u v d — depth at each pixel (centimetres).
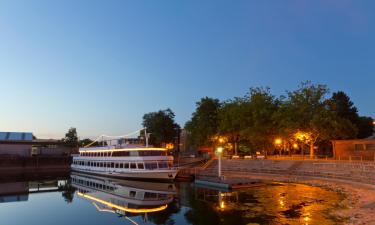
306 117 6456
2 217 3400
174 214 3275
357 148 5928
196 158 8931
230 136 8469
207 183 5197
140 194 4716
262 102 7606
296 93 6844
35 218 3334
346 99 8612
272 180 5347
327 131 6191
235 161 7162
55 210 3744
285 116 6756
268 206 3275
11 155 10175
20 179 7769
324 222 2564
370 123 9006
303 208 3106
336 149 6228
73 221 3184
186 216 3152
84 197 4700
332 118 6369
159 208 3606
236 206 3344
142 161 6106
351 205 3098
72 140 12912
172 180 5922
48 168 10600
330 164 5325
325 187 4378
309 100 6619
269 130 7288
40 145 12275
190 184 5588
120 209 3684
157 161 6159
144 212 3456
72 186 6094
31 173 9712
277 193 4053
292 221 2653
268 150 8306
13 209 3838
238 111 7750
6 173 9688
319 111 6397
